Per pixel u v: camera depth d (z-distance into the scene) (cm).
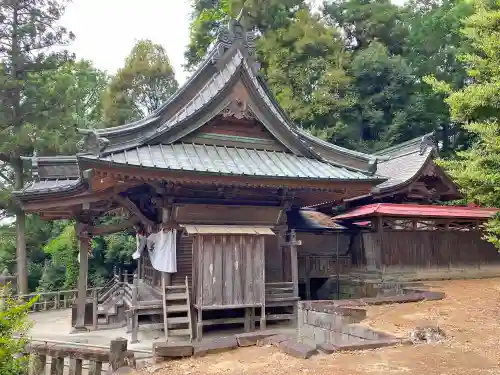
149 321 1466
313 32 3322
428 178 2005
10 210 2491
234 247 1319
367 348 733
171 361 697
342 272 1864
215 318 1435
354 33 4094
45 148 2547
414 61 4034
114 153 1220
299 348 705
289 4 3581
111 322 1537
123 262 2862
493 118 1203
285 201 1498
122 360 688
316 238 1870
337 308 958
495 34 1170
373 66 3431
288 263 1584
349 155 1550
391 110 3547
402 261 1730
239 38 1627
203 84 1584
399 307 1111
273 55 3322
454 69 3788
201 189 1388
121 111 3616
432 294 1252
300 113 3116
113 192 1376
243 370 631
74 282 2586
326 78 3183
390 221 1766
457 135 3841
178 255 1382
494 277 1830
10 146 2398
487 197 1174
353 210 1898
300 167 1438
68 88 2767
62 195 1373
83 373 906
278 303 1411
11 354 700
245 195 1453
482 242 1875
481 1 1262
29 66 2600
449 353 690
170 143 1372
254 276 1329
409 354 687
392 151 2402
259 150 1510
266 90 1667
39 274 2988
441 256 1797
